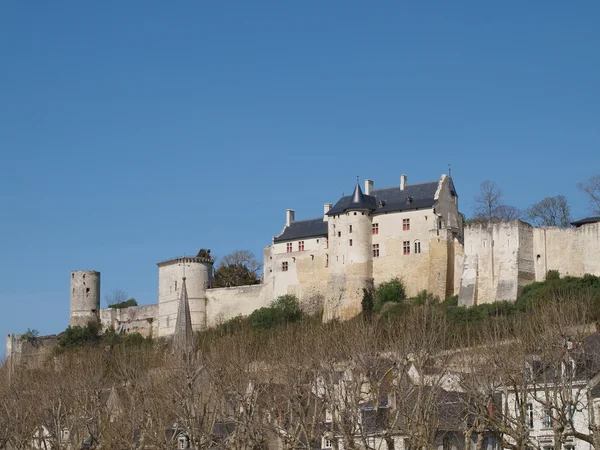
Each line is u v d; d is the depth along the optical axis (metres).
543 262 141.88
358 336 97.31
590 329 97.38
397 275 155.75
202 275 174.00
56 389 103.12
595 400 78.06
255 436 79.56
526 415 78.25
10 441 96.12
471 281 143.50
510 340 92.38
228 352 103.94
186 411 80.62
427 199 156.12
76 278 186.62
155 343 163.25
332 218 160.88
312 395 86.75
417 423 71.75
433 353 89.88
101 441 88.62
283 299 161.25
